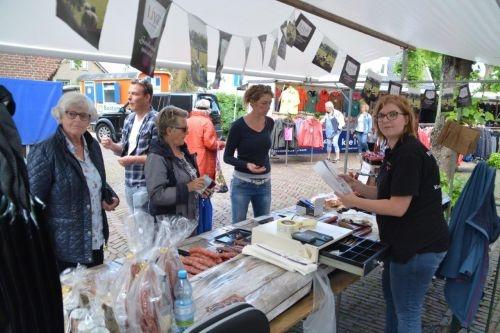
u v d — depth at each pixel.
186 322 1.38
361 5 2.64
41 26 2.18
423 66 8.69
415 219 2.05
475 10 2.55
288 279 1.94
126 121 3.49
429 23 3.09
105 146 3.38
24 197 0.84
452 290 2.56
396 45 4.42
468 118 5.19
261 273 1.99
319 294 2.07
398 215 1.99
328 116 11.67
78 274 1.53
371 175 3.90
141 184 3.26
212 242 2.50
